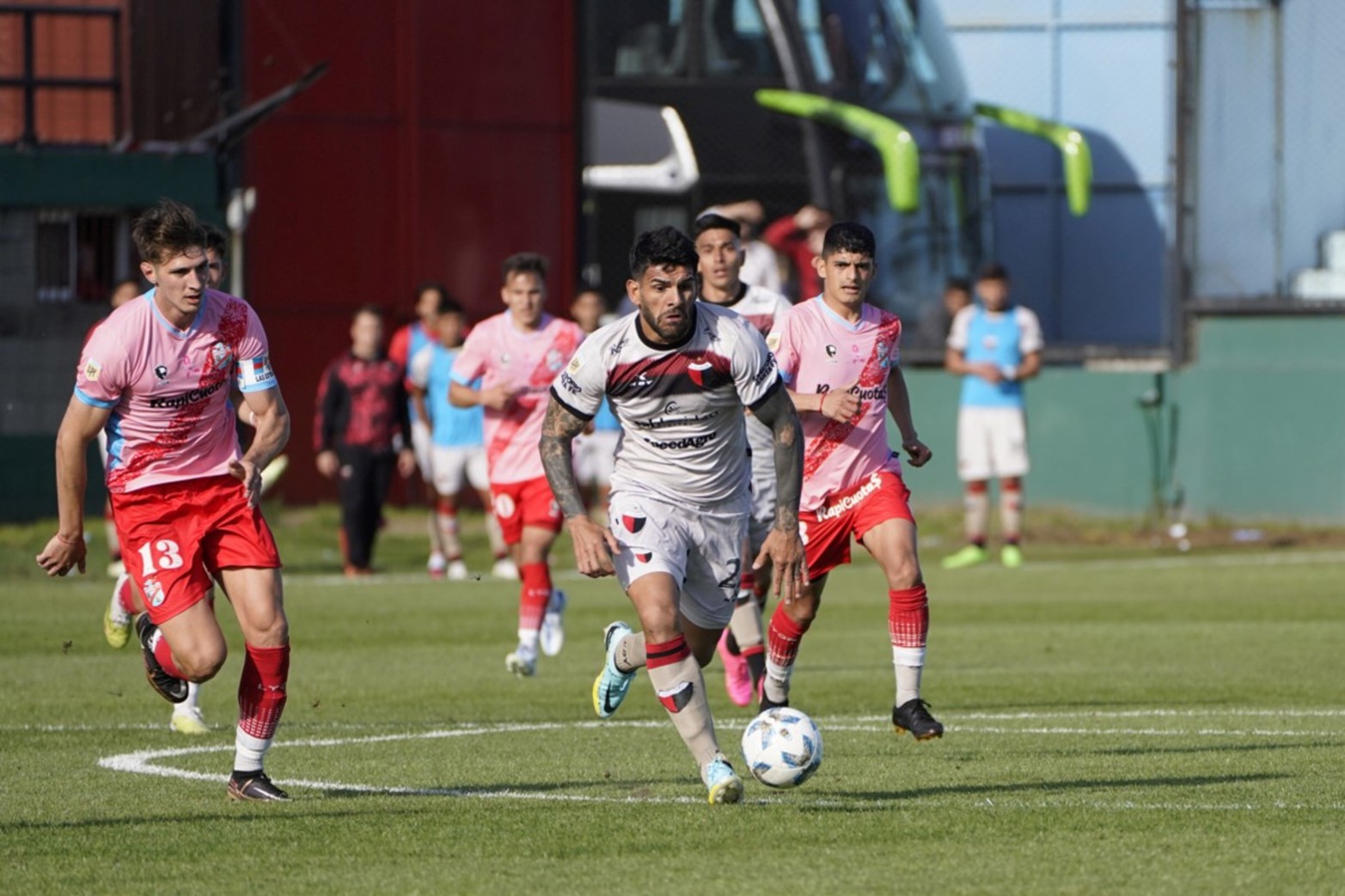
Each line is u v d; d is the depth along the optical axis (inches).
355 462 2628.0
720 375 964.0
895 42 3506.4
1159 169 3821.4
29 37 2994.6
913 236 3432.6
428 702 1508.4
